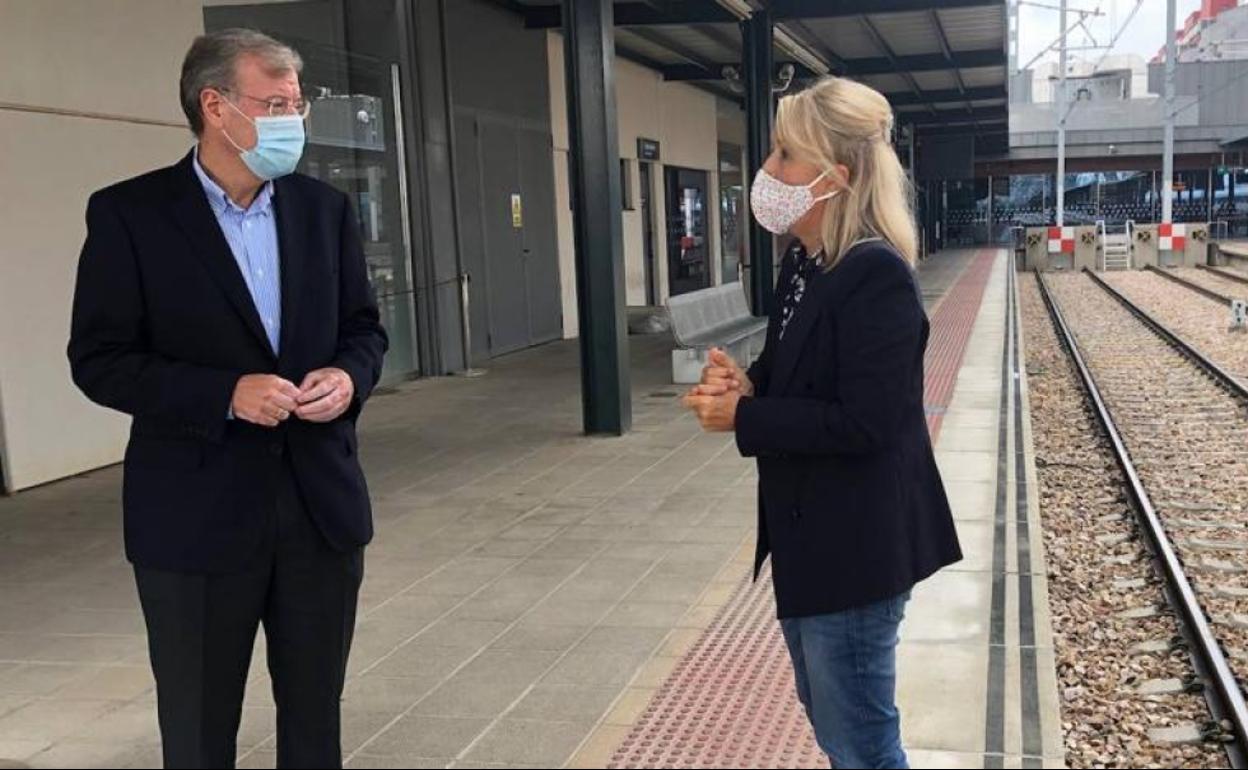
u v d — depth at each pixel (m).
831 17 13.62
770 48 13.41
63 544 6.05
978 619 4.55
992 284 25.52
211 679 2.69
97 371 2.57
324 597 2.82
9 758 3.55
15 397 7.29
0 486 7.24
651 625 4.51
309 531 2.77
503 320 13.77
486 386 11.26
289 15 10.04
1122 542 6.41
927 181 40.41
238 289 2.66
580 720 3.67
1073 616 5.30
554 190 15.27
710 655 4.18
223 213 2.72
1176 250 33.03
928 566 2.49
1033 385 12.12
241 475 2.65
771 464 2.47
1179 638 4.90
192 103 2.62
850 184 2.41
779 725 3.59
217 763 2.76
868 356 2.29
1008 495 6.55
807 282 2.50
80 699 4.01
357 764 3.41
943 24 15.27
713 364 2.47
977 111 29.58
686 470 7.21
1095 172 55.94
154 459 2.65
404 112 11.73
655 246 20.00
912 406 2.35
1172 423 9.62
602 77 8.00
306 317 2.77
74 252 7.72
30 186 7.38
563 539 5.77
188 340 2.64
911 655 4.20
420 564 5.43
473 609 4.78
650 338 15.18
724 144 24.77
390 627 4.59
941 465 7.38
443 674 4.09
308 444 2.75
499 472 7.34
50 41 7.48
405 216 11.81
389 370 11.52
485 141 13.26
